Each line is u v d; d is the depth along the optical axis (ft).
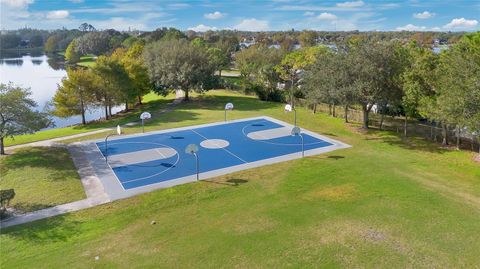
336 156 104.58
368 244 57.57
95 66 162.09
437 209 69.31
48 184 85.92
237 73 350.02
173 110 176.76
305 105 182.70
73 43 544.21
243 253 55.98
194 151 89.86
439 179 85.51
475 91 85.71
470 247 56.13
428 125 133.49
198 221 67.26
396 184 82.07
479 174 88.33
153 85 198.29
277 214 68.90
